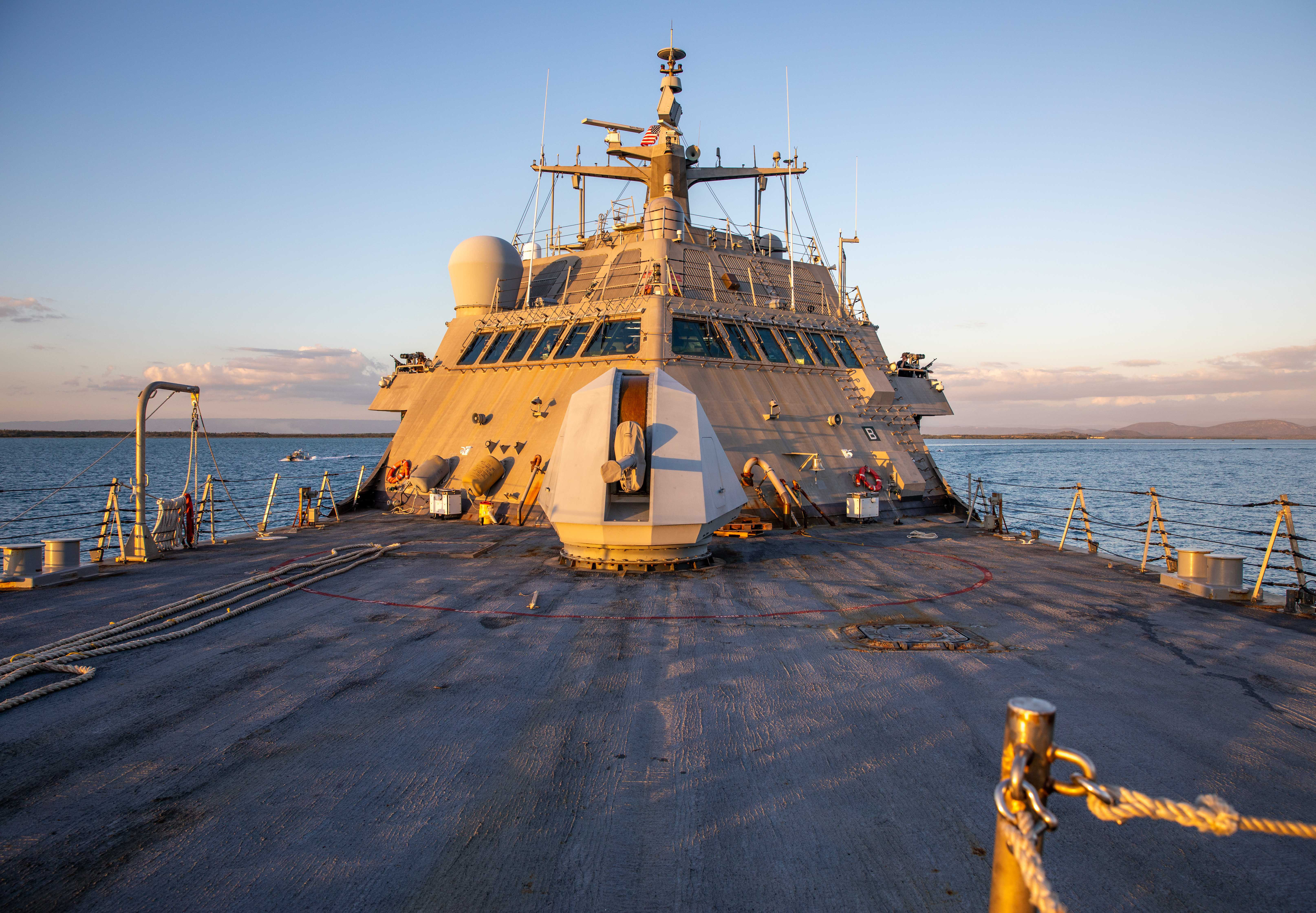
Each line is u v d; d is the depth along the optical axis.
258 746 6.05
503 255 24.91
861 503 19.03
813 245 26.92
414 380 24.16
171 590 11.46
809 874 4.37
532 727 6.49
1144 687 7.51
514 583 12.35
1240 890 4.27
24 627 9.38
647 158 25.25
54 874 4.27
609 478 12.28
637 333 20.11
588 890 4.21
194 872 4.32
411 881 4.27
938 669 8.06
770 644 9.01
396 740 6.20
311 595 11.46
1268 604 10.97
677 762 5.82
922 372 26.12
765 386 20.45
